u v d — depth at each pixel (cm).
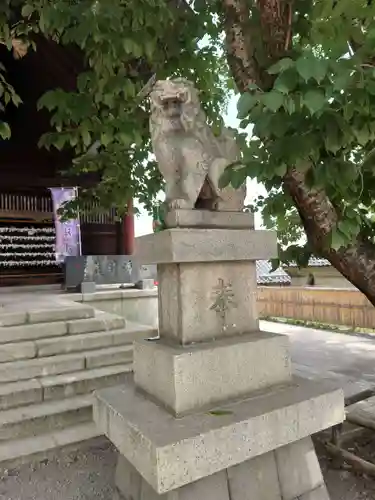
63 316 665
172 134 270
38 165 1271
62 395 505
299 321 1265
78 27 335
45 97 404
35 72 1191
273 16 279
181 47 414
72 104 408
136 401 262
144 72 536
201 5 408
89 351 595
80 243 1211
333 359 786
